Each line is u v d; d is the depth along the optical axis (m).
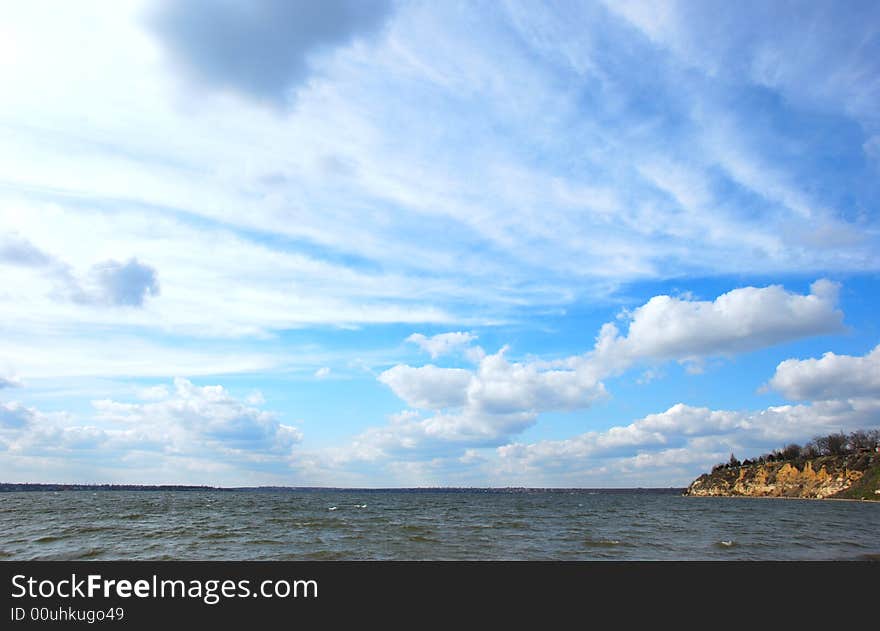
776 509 121.25
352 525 65.19
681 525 69.75
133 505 120.69
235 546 43.41
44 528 57.84
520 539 49.72
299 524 66.69
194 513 90.50
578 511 112.75
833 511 110.94
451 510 113.06
